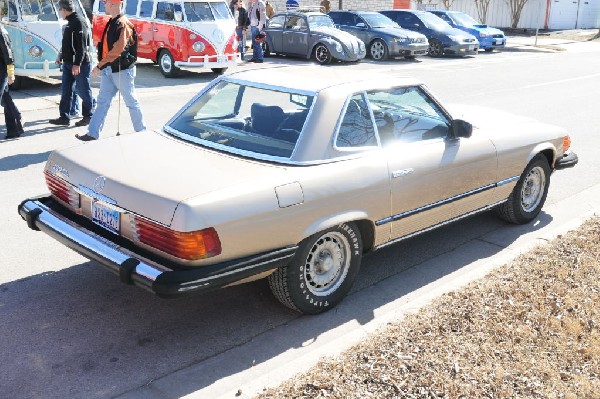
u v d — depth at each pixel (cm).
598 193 750
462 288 476
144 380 378
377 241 480
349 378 360
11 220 609
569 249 548
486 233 624
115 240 407
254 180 399
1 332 421
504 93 1466
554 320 423
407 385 354
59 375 379
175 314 455
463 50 2255
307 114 442
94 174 418
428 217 516
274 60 1980
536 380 362
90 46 1056
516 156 586
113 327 434
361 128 465
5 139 907
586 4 3872
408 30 2141
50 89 1321
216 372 389
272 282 438
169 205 370
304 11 2045
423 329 414
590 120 1174
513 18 3691
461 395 347
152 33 1541
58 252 547
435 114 527
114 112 1108
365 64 1958
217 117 484
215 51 1520
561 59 2347
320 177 423
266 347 418
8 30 1219
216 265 379
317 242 441
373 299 486
